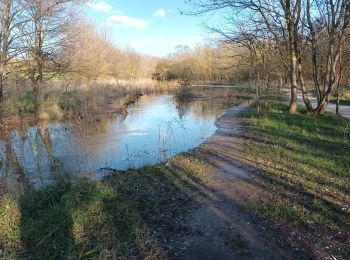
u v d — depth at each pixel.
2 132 14.56
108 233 5.14
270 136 12.43
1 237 5.05
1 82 17.45
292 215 5.85
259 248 4.91
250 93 36.44
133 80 46.28
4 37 17.66
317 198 6.55
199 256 4.71
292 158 9.31
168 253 4.77
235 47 25.47
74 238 4.98
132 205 6.18
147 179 7.87
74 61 23.19
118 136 14.02
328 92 17.30
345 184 7.25
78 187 6.82
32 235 5.09
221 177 8.10
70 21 21.34
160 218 5.82
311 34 17.89
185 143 12.55
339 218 5.69
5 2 17.55
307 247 4.90
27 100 18.33
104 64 41.03
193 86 51.00
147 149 11.62
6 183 8.09
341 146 10.52
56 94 20.19
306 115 17.33
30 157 10.70
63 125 16.58
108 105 23.64
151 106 26.34
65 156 10.84
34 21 19.38
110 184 7.34
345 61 25.55
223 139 12.50
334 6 16.34
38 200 6.24
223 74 57.16
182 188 7.30
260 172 8.32
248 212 6.08
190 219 5.83
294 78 18.16
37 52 19.78
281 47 19.27
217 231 5.41
